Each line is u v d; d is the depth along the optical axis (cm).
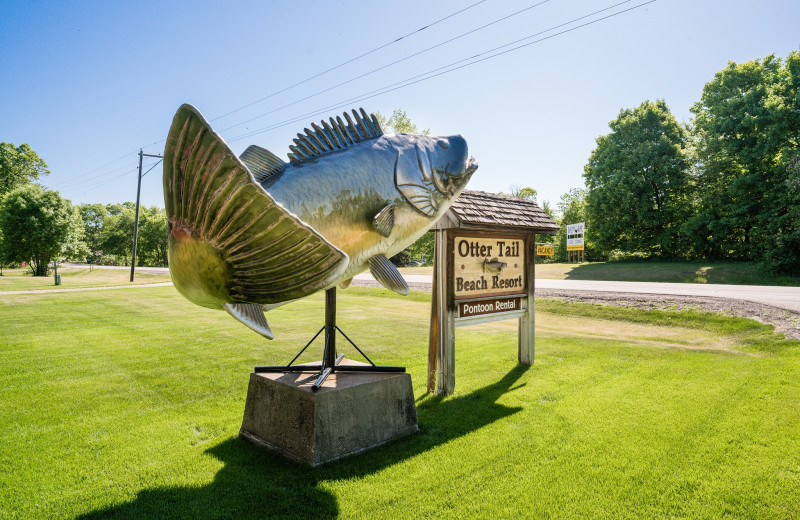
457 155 391
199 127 201
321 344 893
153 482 338
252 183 212
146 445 407
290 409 379
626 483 333
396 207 347
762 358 712
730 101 2742
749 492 318
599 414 472
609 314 1156
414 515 293
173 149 218
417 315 1313
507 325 1135
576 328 1045
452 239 573
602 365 683
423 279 2367
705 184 3128
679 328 1007
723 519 288
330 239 312
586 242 4169
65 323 1152
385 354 798
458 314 585
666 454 378
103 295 1930
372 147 343
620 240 3491
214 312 1392
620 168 3419
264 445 397
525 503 307
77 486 332
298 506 303
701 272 2392
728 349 816
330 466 359
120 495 319
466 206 586
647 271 2555
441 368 565
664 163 3198
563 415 472
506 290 662
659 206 3403
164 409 507
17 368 691
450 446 399
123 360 746
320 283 270
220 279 257
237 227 232
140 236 7506
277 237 235
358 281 2269
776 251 2247
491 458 375
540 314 1230
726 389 546
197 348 847
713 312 1030
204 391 574
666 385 569
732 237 2891
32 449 398
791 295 1277
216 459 376
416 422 438
